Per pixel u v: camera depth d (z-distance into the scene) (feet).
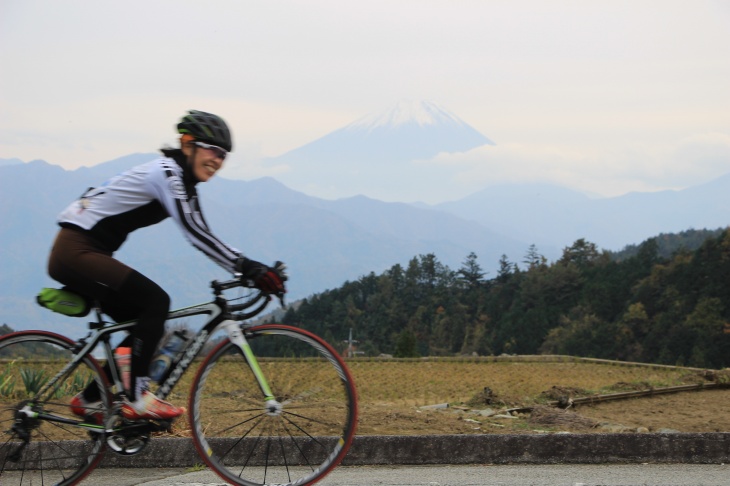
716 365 259.19
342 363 13.93
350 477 16.31
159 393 13.66
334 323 409.08
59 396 14.01
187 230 13.23
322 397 14.17
